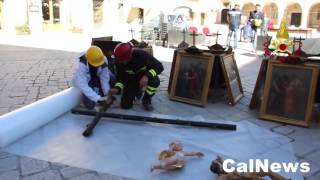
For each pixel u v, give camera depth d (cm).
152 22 1652
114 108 514
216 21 3250
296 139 414
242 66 931
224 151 379
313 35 2145
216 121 459
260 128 445
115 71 542
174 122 449
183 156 349
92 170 338
